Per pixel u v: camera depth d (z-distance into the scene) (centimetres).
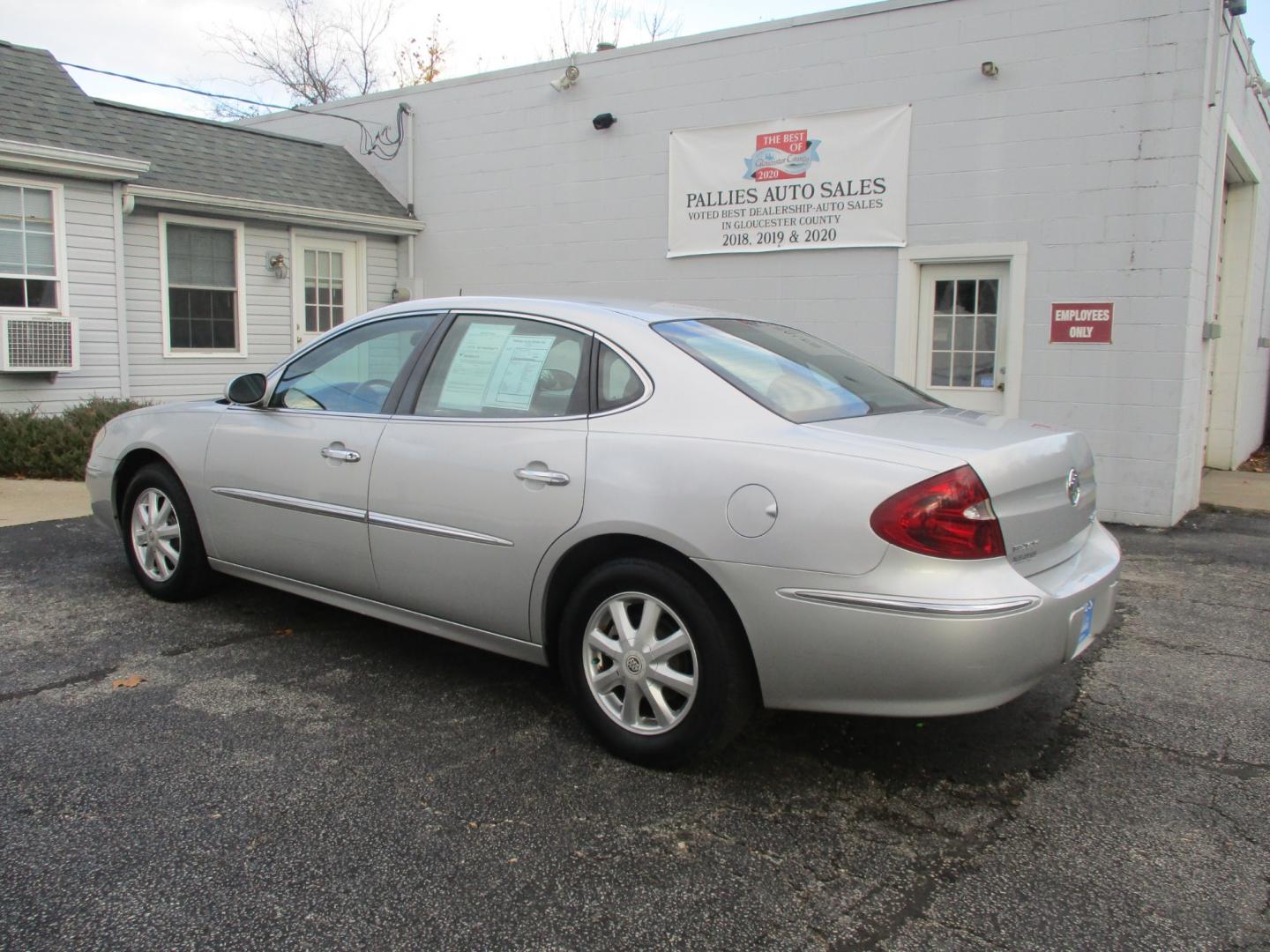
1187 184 731
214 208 1037
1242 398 1134
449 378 379
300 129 1332
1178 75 726
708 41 942
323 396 418
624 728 324
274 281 1130
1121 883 260
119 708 361
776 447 295
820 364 371
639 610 325
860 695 282
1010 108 795
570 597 335
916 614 269
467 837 276
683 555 304
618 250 1029
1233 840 284
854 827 288
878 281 873
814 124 888
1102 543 346
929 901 251
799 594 282
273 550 427
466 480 353
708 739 305
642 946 230
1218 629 489
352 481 389
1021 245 799
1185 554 664
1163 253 744
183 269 1054
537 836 278
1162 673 425
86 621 460
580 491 322
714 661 301
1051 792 313
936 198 835
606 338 346
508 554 343
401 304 414
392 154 1212
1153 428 760
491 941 230
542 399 350
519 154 1095
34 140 881
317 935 230
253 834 274
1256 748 348
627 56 997
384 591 388
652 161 995
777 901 249
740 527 290
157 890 246
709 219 961
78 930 229
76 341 925
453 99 1143
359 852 267
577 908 244
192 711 360
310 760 322
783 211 914
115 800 291
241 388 429
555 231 1077
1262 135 1065
